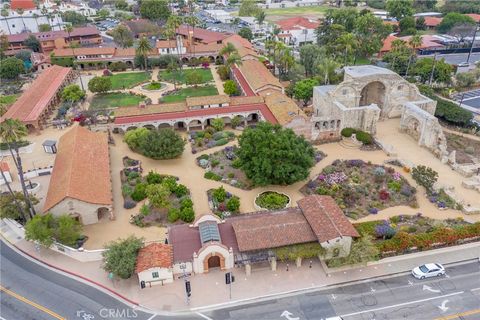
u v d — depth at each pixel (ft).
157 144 264.72
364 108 297.33
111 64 490.49
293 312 164.55
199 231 191.31
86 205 211.20
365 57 520.42
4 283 181.37
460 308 165.68
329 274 182.39
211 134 315.37
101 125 337.11
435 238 193.16
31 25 630.33
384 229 199.41
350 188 238.27
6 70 453.17
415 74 429.38
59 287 178.70
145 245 195.83
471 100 391.24
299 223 188.34
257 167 229.45
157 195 215.92
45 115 352.28
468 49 545.85
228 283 168.14
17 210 214.07
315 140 299.38
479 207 221.66
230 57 424.46
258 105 336.70
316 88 340.59
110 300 171.63
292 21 646.74
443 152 272.10
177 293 174.09
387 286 176.76
